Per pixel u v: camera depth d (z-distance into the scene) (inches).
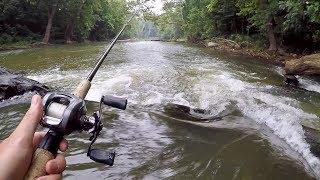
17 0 1112.8
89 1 1437.0
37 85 314.2
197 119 242.4
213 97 305.7
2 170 35.1
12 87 290.7
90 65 497.0
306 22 588.4
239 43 854.5
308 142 191.8
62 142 40.0
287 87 364.5
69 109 39.6
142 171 156.5
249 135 208.4
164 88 339.3
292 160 174.6
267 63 552.4
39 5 1175.0
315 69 381.7
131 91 323.9
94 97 300.7
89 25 1535.4
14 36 1073.5
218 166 164.6
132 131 205.9
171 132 208.7
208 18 1128.8
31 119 38.4
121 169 156.9
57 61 554.3
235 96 307.9
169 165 164.1
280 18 674.2
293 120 227.3
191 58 602.9
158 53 697.0
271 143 196.5
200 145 189.6
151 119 230.8
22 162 36.5
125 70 438.3
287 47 709.3
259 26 747.4
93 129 43.2
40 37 1237.7
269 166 165.9
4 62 551.8
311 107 282.8
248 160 171.9
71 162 160.2
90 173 151.0
